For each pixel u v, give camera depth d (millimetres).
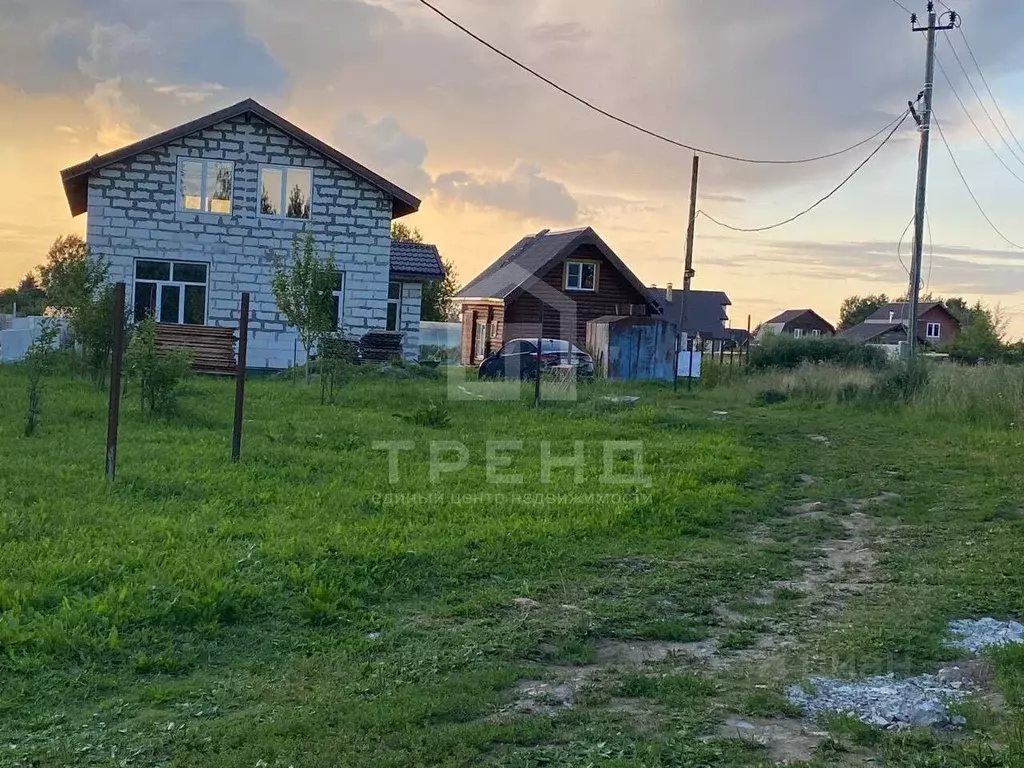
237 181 27516
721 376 28234
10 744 4762
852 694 5477
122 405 16203
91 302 19625
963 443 16031
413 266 31469
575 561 8336
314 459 12164
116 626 6199
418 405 18750
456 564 8016
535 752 4629
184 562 7457
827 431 17672
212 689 5516
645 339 30969
